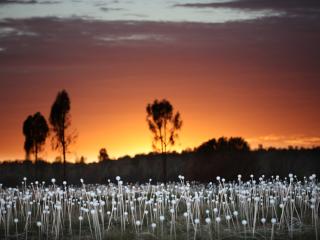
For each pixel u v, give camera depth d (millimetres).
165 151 45688
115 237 17125
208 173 47781
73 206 23469
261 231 17094
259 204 21969
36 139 47594
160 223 18906
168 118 45844
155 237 16875
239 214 20109
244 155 48406
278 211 20578
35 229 18938
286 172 44969
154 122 45906
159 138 45688
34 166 51375
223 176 46812
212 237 16625
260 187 24094
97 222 17281
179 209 21906
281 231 17016
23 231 18656
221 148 51531
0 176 49344
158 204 20844
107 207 22000
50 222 19984
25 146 47656
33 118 47875
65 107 45594
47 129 47844
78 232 18375
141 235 17188
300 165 45219
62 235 18016
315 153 46875
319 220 18359
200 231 17359
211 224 18406
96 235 17172
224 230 17438
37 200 25250
